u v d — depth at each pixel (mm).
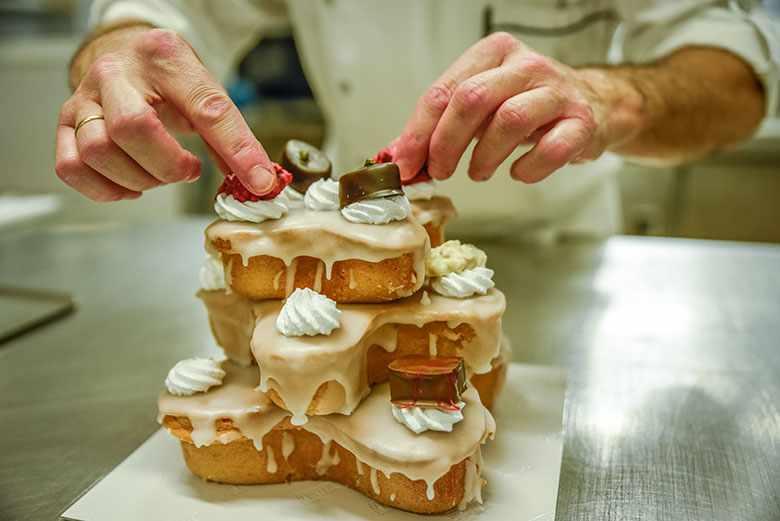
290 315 917
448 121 1008
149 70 994
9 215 2510
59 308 1645
